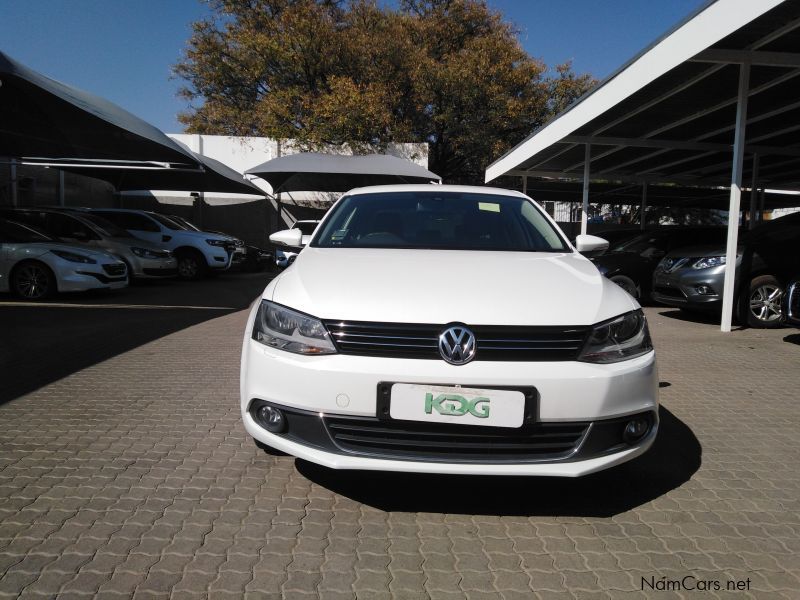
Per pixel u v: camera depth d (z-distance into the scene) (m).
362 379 2.48
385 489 2.99
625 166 15.88
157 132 11.66
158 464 3.23
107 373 5.14
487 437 2.50
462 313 2.53
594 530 2.64
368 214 4.08
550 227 4.04
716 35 6.68
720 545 2.53
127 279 10.80
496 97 24.19
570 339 2.54
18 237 9.90
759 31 6.64
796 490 3.07
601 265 10.60
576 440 2.54
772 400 4.69
